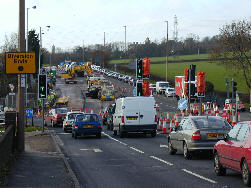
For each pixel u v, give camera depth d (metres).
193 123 29.59
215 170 23.22
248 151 18.91
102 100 125.94
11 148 29.27
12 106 76.31
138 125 49.16
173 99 128.88
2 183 19.83
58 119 69.50
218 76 162.75
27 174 23.22
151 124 49.34
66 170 24.75
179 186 20.05
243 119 72.94
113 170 25.83
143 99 49.34
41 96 53.41
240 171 20.05
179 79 105.81
